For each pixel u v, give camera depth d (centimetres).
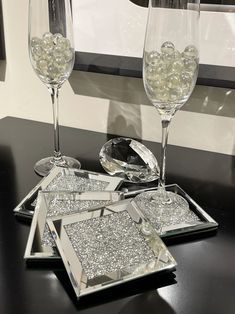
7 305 42
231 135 76
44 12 67
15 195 63
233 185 67
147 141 83
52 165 73
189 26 52
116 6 73
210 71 70
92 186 65
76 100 87
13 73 91
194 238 53
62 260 46
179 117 78
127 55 75
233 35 67
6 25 86
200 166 74
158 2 51
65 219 53
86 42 78
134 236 50
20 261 48
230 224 56
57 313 41
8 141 84
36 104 92
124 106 82
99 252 47
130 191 65
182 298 43
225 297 43
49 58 68
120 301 42
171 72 54
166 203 60
